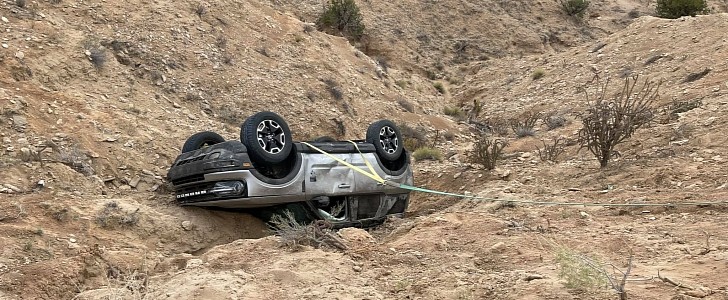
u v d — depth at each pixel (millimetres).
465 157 15328
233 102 15766
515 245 6258
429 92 28109
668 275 4840
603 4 50156
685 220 7230
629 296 4301
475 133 21562
